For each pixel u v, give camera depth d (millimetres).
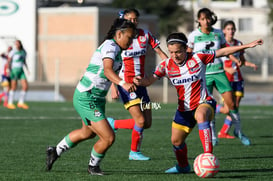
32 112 56250
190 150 30000
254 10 145250
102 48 20781
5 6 128625
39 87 95312
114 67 21281
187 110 22062
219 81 33094
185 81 21844
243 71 95625
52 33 127500
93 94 21078
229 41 36312
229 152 29391
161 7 166500
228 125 37125
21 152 28609
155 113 57312
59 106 65938
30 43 128000
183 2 178000
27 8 128125
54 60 103562
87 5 147500
